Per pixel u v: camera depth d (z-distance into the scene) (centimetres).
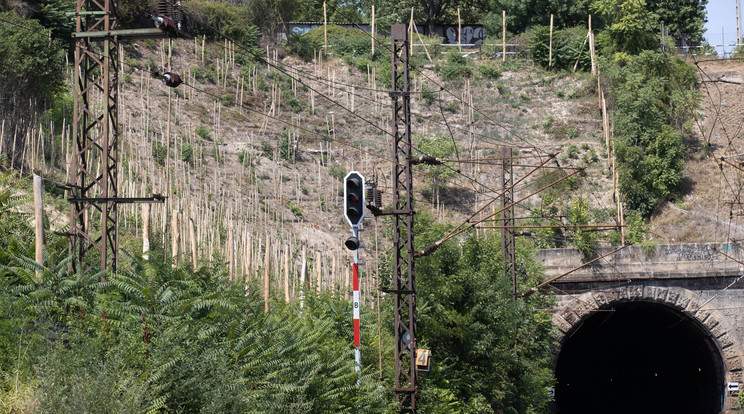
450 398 3045
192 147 5419
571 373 7075
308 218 5569
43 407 1399
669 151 6344
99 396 1439
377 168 6325
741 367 5134
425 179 6362
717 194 6412
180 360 1728
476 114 6944
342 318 2931
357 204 2372
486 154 6650
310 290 3145
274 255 3962
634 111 6519
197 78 6419
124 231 3609
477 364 3422
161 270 2127
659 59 6812
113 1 2312
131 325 1806
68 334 1709
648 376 6950
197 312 2072
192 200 4150
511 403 3803
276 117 6419
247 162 5775
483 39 8556
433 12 8531
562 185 6419
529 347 4144
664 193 6291
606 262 5062
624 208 6322
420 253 2736
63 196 3669
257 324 2158
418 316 3222
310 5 8625
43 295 1869
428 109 6950
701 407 5881
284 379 2050
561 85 7294
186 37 2255
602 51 7425
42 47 4088
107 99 2242
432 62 7462
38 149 4016
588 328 6469
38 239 2080
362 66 7294
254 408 1836
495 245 4297
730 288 5141
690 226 6200
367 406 2348
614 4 7519
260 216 5019
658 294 5103
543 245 5753
